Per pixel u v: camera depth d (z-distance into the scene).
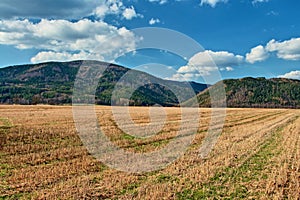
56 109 46.47
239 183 12.01
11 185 11.20
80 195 10.22
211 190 11.13
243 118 40.97
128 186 11.47
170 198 10.15
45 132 22.14
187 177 12.54
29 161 14.80
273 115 48.97
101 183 11.64
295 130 28.77
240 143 20.86
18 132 21.50
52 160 15.30
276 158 16.36
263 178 12.70
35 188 10.93
